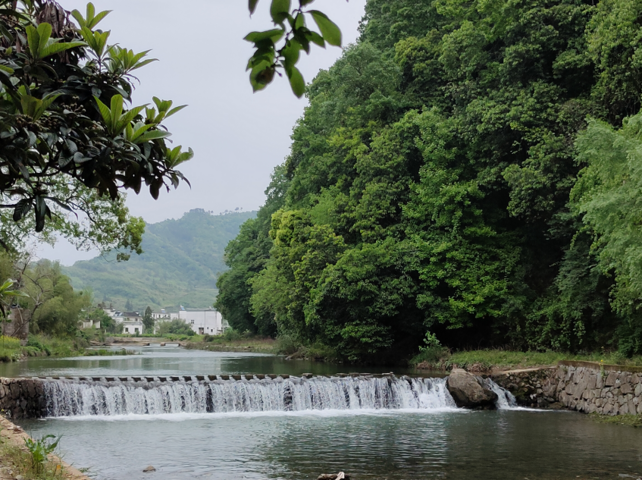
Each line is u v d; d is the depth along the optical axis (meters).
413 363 37.72
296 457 15.40
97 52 4.80
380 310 36.75
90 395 22.31
